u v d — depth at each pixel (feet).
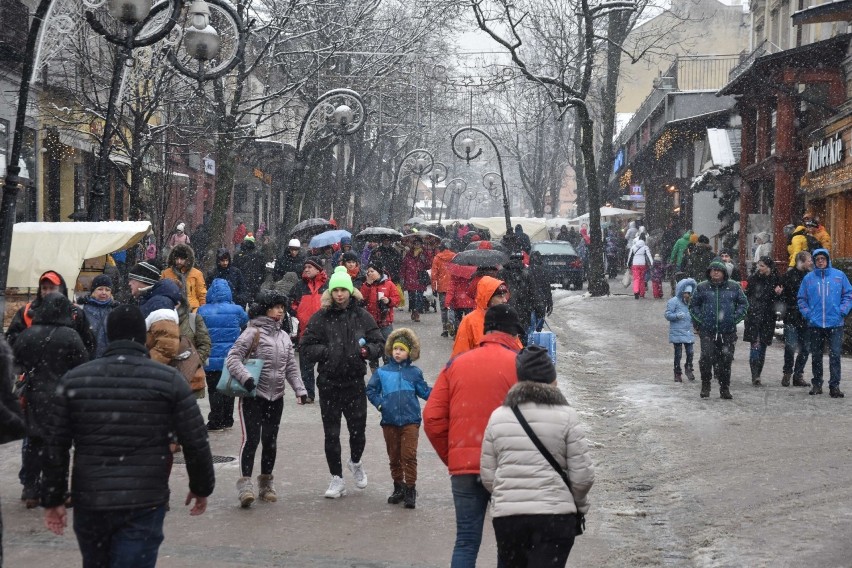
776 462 32.78
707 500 28.30
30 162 79.87
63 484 16.89
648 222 185.16
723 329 45.11
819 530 25.00
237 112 76.95
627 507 27.86
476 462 19.98
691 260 81.46
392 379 27.78
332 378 28.76
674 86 159.02
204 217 136.56
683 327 51.16
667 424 39.63
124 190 96.17
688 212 152.05
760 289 49.39
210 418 38.63
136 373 16.69
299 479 31.19
